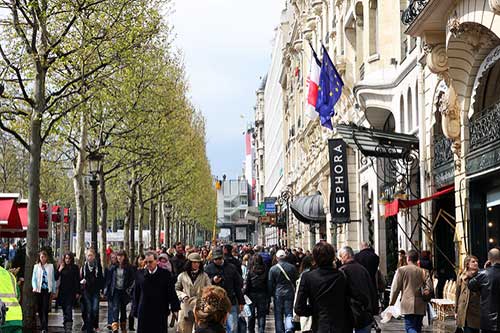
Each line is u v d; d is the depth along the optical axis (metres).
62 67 26.66
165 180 54.25
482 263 20.67
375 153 26.20
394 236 31.88
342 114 43.53
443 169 23.89
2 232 30.08
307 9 62.97
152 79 32.97
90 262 20.72
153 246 55.44
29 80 21.41
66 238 42.78
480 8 17.94
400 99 29.14
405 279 14.57
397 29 29.88
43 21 19.89
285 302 17.34
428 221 23.50
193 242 129.25
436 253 24.95
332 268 9.90
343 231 43.34
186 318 14.72
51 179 71.94
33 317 20.03
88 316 20.48
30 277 20.03
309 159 62.59
